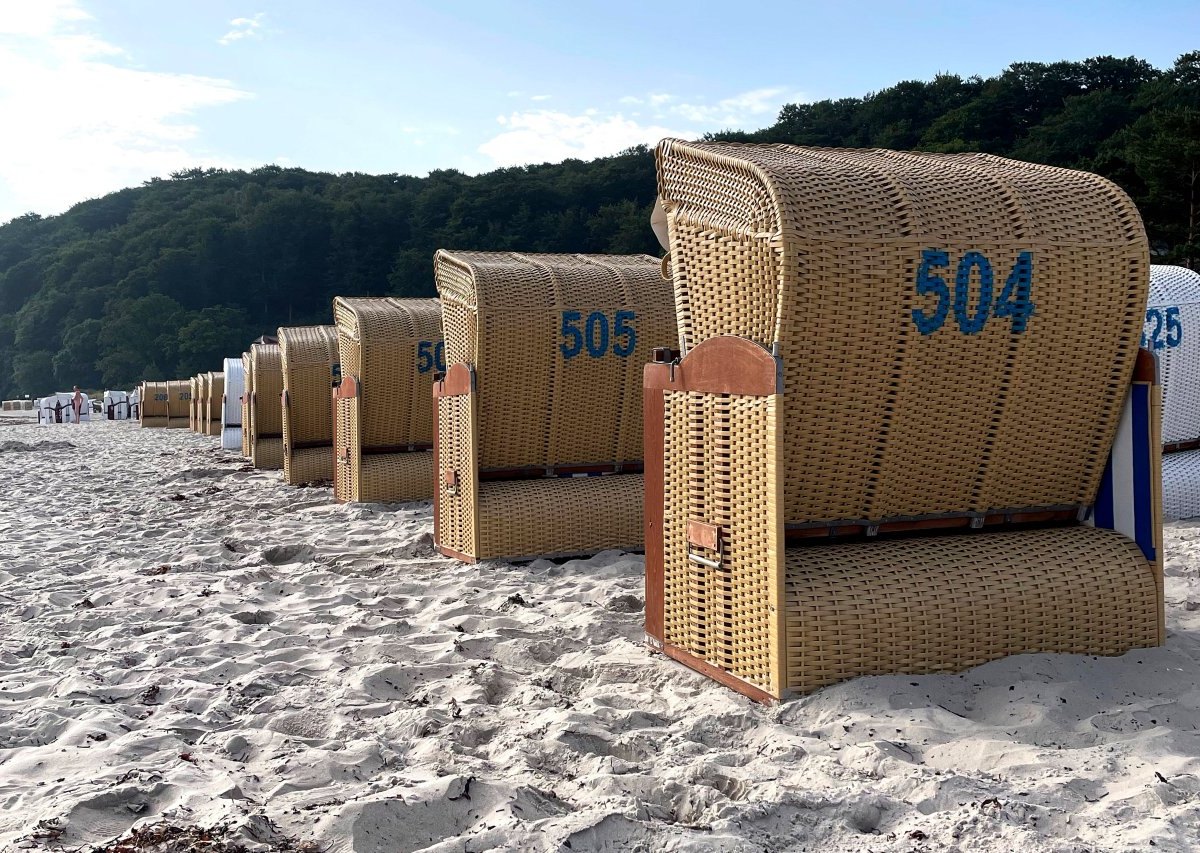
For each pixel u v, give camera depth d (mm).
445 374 7871
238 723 4027
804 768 3191
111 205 172750
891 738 3410
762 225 3957
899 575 4055
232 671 4832
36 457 20469
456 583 6730
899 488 4332
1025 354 4191
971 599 4039
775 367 3795
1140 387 4363
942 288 3975
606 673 4531
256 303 132750
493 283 7211
